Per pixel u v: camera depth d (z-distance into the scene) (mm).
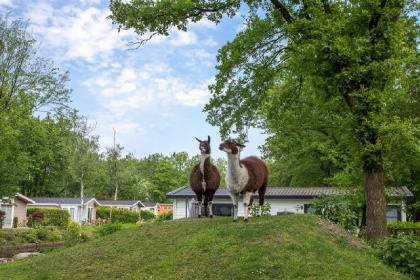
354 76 12727
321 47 12367
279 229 10531
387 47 12742
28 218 41719
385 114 12898
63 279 9039
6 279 9453
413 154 13859
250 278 8133
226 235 10242
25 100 28000
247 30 15281
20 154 26703
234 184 11250
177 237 10859
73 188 69875
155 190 85625
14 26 28734
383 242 10875
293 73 15820
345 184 16719
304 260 8945
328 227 11844
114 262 9766
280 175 36656
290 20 14672
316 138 29000
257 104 16625
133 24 14055
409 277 9344
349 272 8602
